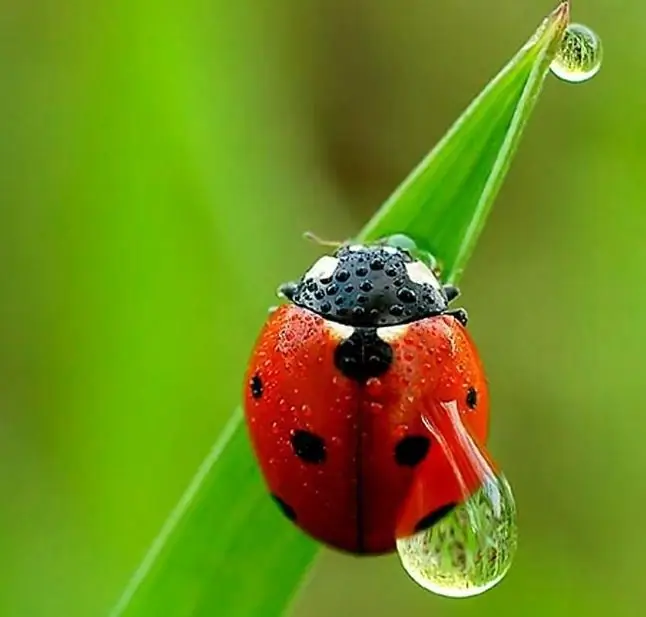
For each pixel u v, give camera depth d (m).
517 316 0.10
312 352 0.07
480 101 0.06
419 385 0.07
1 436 0.08
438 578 0.06
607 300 0.09
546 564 0.09
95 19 0.08
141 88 0.08
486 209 0.06
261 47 0.08
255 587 0.07
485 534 0.06
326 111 0.11
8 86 0.08
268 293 0.08
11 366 0.08
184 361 0.08
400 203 0.07
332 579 0.09
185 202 0.08
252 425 0.07
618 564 0.09
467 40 0.11
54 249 0.08
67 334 0.08
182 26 0.08
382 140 0.11
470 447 0.06
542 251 0.10
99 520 0.08
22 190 0.08
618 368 0.09
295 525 0.07
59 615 0.08
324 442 0.06
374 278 0.07
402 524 0.07
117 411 0.08
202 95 0.08
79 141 0.08
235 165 0.08
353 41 0.11
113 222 0.08
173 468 0.08
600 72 0.09
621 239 0.09
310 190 0.09
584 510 0.09
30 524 0.08
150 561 0.06
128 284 0.08
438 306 0.07
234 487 0.07
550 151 0.10
